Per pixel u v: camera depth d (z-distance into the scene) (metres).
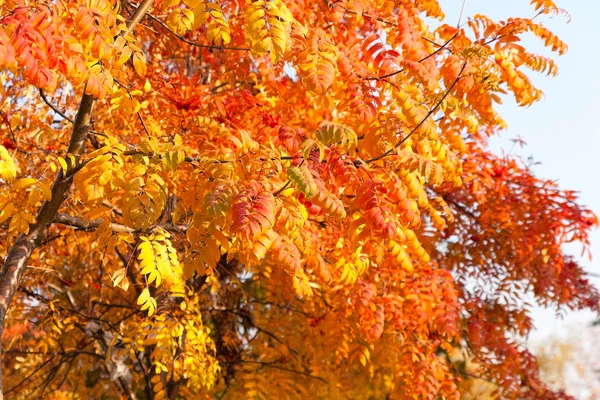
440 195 9.19
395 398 6.72
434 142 4.46
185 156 3.38
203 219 3.06
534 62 4.30
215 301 7.96
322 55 3.58
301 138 3.51
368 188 3.38
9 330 7.62
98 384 9.34
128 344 5.56
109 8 3.13
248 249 3.18
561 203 8.68
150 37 5.88
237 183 3.11
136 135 5.46
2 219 3.01
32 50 2.53
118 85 3.85
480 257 9.19
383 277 6.33
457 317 7.68
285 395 7.18
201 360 5.73
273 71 5.17
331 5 4.39
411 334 6.88
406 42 4.05
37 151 5.90
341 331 6.79
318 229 5.52
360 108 3.63
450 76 4.07
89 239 6.31
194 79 5.44
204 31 5.42
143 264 3.06
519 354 8.89
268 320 8.35
